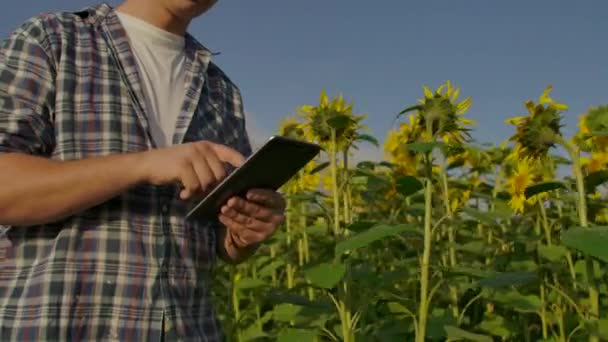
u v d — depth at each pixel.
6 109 1.66
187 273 1.84
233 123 2.26
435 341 4.32
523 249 5.18
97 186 1.57
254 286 4.96
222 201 1.77
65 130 1.71
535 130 3.43
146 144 1.81
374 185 4.33
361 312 3.71
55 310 1.62
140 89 1.84
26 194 1.54
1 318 1.64
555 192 4.77
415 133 3.88
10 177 1.55
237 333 4.98
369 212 5.44
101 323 1.67
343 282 3.71
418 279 4.20
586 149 3.25
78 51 1.81
